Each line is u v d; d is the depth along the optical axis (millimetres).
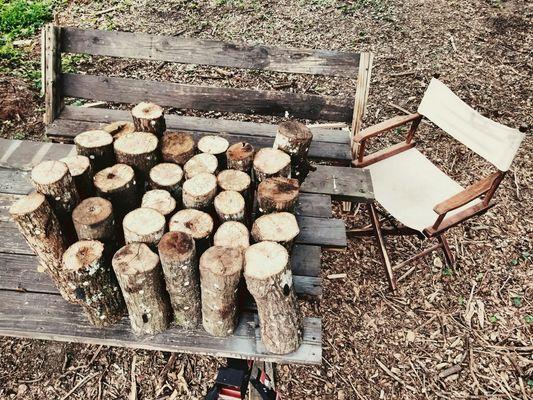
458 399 2783
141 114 2580
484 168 4125
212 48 3383
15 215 1902
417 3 6203
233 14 5906
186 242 1925
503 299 3244
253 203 2629
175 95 3463
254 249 1961
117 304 2139
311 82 4984
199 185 2246
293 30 5660
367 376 2873
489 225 3689
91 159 2490
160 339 2152
